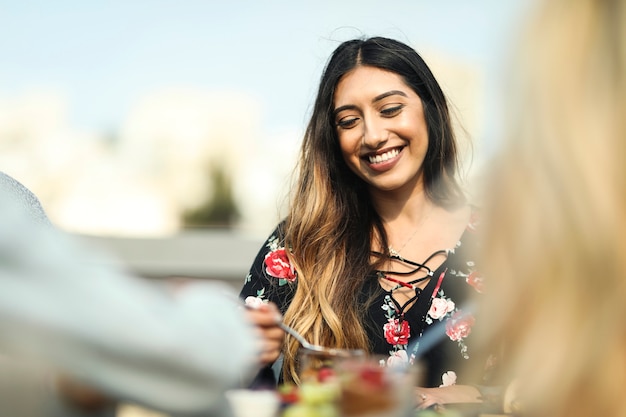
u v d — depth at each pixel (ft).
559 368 3.09
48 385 3.62
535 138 3.14
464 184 7.61
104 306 3.17
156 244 16.21
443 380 6.88
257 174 16.56
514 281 3.18
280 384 6.99
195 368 3.26
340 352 4.57
